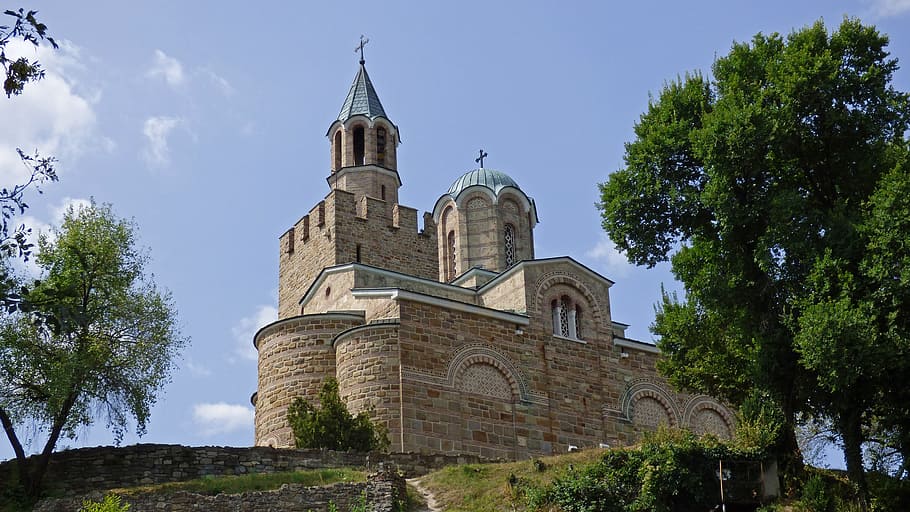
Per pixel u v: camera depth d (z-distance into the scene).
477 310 44.12
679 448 29.17
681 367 38.41
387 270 49.41
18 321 32.44
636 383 47.75
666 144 35.31
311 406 37.16
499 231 53.81
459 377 42.50
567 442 44.28
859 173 33.81
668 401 48.19
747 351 35.31
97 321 33.31
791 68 33.78
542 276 47.12
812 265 31.70
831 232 31.70
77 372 31.78
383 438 37.25
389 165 59.12
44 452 31.38
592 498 28.19
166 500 28.05
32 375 32.34
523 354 44.81
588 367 46.53
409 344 41.81
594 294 48.38
